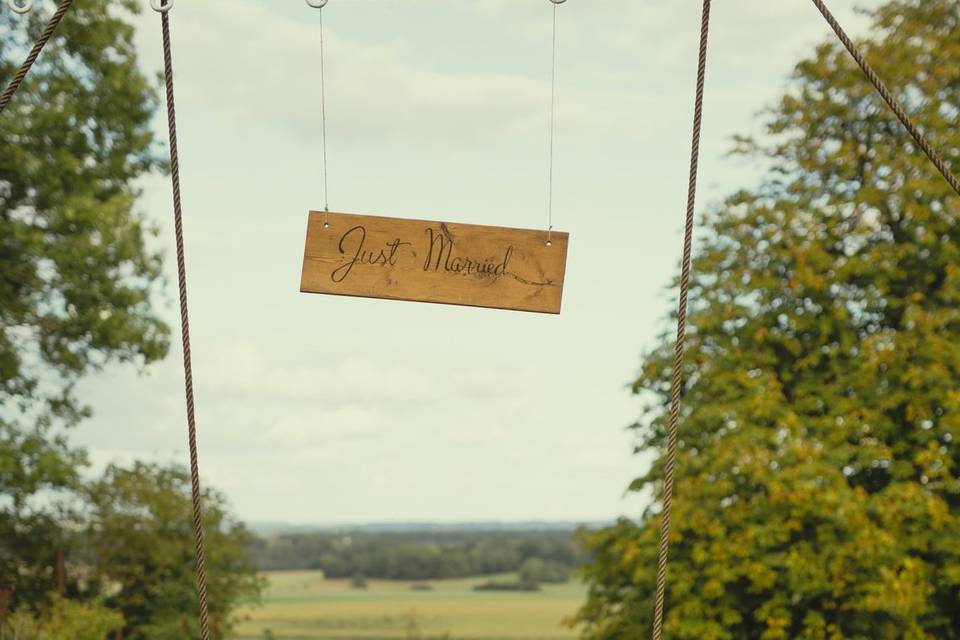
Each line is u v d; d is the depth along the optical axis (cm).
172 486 2512
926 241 1406
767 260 1512
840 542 1386
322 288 497
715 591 1391
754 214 1499
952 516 1368
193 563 2534
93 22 1558
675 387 496
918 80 1459
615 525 1600
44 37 488
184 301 486
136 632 2391
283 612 7644
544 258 502
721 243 1538
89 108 1565
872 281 1465
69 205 1479
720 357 1499
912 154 1434
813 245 1442
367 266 498
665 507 492
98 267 1519
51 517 2212
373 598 8556
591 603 1647
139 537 2400
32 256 1532
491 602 8312
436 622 7194
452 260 500
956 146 1404
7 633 1373
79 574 2352
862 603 1345
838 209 1481
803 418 1420
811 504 1348
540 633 6669
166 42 486
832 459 1384
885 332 1461
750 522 1410
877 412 1402
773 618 1395
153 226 1537
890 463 1429
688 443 1516
